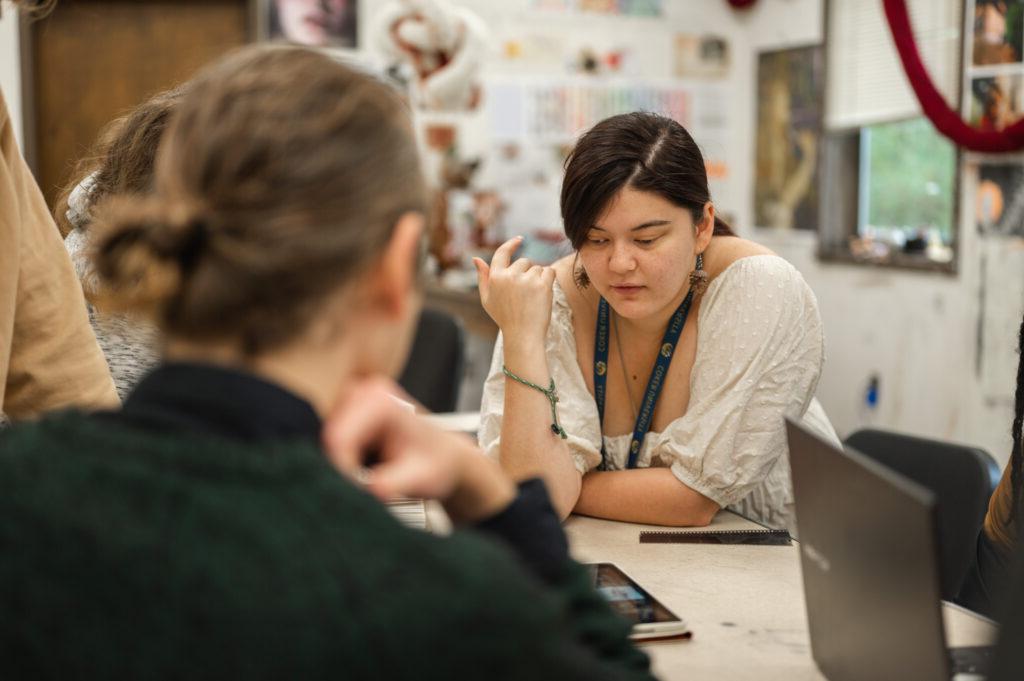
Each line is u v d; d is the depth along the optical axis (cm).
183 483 58
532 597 58
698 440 163
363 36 512
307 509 57
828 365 511
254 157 63
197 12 505
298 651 53
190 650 54
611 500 166
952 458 192
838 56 496
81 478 58
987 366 416
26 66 482
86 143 499
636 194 149
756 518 187
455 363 332
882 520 85
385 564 56
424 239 72
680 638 117
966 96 417
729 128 570
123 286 64
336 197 63
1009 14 396
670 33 555
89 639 55
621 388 177
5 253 126
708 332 168
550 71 539
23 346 133
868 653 93
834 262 502
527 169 541
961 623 118
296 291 62
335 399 68
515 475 163
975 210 420
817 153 508
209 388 61
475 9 524
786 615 124
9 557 57
